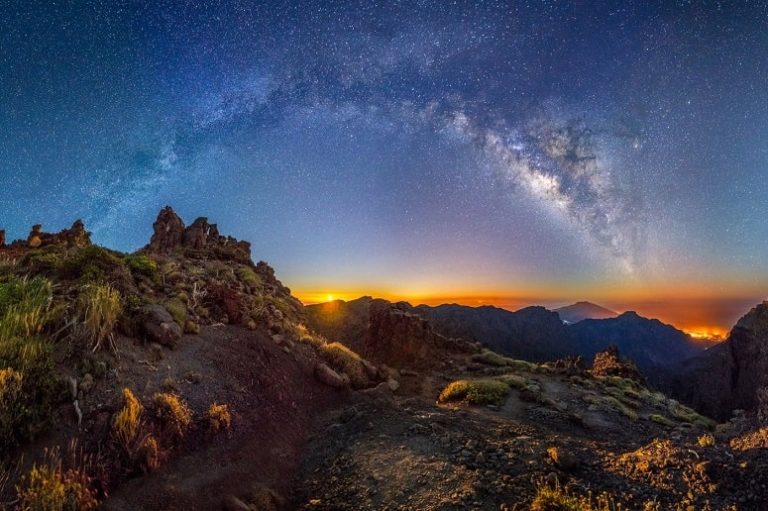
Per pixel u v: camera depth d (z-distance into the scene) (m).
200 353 11.98
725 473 7.65
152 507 7.16
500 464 8.73
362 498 7.94
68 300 11.08
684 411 19.48
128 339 10.88
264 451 9.78
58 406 8.20
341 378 14.75
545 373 22.11
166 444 8.44
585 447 10.16
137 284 14.15
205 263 21.75
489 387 16.34
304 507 8.00
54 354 9.30
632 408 17.84
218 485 8.17
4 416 7.27
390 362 23.33
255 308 17.06
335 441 10.56
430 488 7.92
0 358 8.56
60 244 18.78
